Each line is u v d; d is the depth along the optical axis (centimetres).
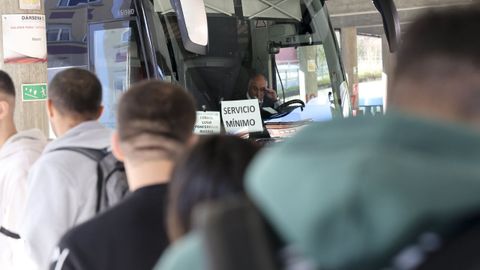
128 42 473
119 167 247
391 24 462
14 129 320
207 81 481
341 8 1481
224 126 480
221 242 91
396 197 77
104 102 484
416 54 101
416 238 83
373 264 81
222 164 137
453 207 81
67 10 510
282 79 507
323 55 527
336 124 88
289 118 502
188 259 106
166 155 191
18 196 287
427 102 100
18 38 513
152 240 186
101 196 243
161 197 190
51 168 243
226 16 496
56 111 263
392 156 79
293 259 89
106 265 184
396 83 104
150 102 192
